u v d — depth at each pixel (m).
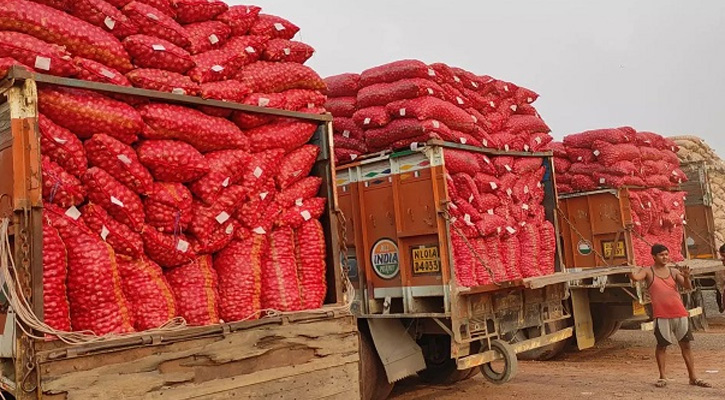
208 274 4.02
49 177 3.27
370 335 7.00
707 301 15.91
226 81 4.36
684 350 7.18
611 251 10.30
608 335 10.48
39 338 3.00
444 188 6.54
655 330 7.19
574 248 10.74
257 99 4.52
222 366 3.71
